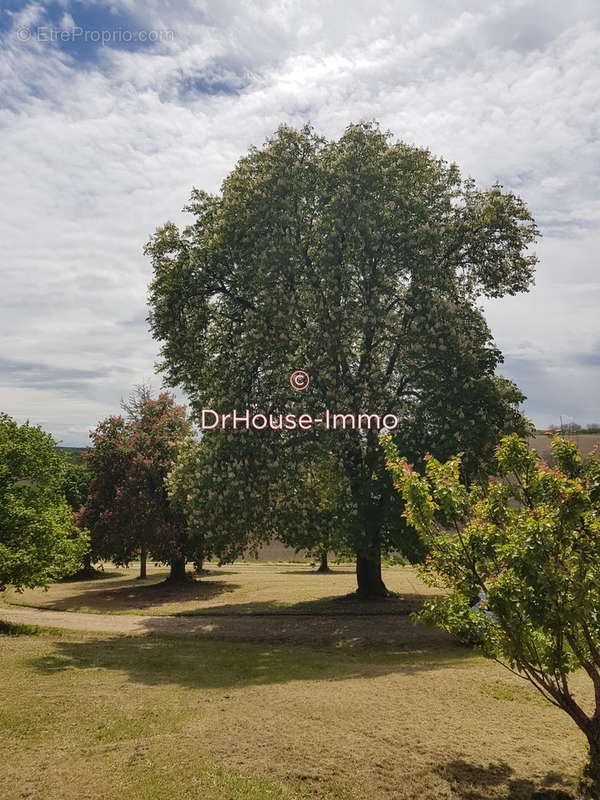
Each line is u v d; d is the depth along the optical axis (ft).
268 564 153.28
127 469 104.58
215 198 78.74
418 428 66.64
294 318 68.95
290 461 68.54
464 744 25.55
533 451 25.11
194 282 73.31
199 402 76.48
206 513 67.51
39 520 63.36
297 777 22.68
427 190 74.02
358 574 78.18
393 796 21.38
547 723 27.94
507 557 21.66
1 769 23.98
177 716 29.86
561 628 20.86
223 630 61.16
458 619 24.38
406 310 72.23
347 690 33.76
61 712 30.81
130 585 111.14
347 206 67.56
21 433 65.57
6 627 59.31
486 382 64.75
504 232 74.08
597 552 21.29
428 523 25.96
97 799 21.34
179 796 21.39
